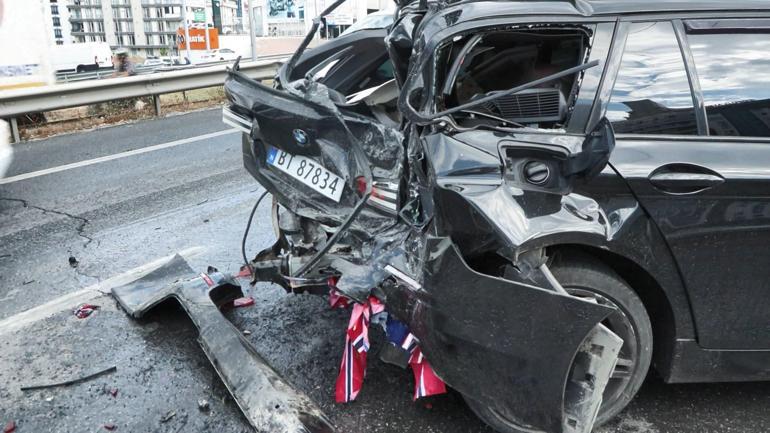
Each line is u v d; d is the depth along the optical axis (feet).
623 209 7.80
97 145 26.25
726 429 8.63
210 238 15.90
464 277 7.33
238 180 21.15
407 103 8.17
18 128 28.17
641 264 7.91
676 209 7.84
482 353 7.38
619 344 7.23
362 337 8.33
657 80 8.29
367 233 9.15
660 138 8.09
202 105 36.63
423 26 8.73
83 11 424.46
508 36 8.54
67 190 20.01
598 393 7.45
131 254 14.88
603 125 7.60
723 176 7.82
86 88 29.07
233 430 8.55
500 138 7.97
